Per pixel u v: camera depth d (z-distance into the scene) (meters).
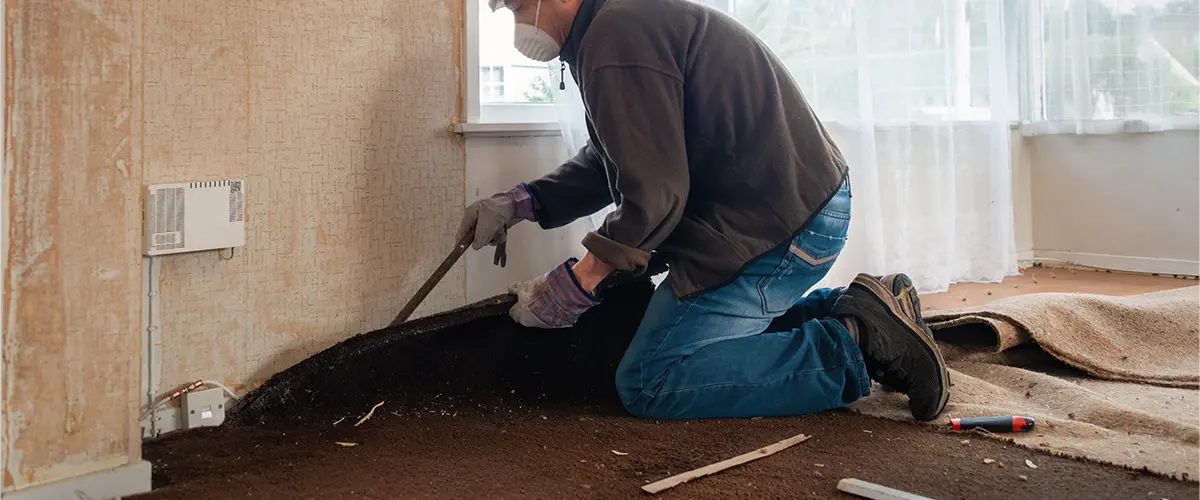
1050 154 4.10
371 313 2.18
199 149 1.84
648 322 1.93
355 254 2.13
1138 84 3.79
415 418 1.95
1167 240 3.82
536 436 1.83
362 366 2.05
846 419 1.93
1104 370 2.29
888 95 3.20
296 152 2.00
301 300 2.04
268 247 1.97
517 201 2.19
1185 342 2.48
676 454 1.71
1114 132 3.86
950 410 1.96
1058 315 2.47
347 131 2.09
